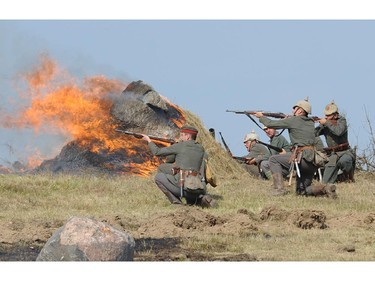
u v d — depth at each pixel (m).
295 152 44.53
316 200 43.28
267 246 29.56
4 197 41.34
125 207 40.34
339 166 51.25
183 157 41.28
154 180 44.47
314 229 33.50
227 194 45.16
